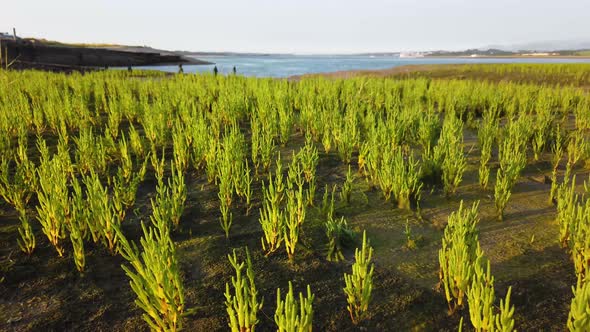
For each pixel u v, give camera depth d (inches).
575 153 220.4
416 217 164.4
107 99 452.4
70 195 174.1
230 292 114.1
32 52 1497.3
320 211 164.9
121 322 101.1
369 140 234.5
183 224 154.7
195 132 223.1
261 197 182.9
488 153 213.6
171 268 94.4
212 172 196.4
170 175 207.6
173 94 412.8
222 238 144.9
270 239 133.6
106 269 122.7
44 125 303.9
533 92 493.7
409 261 131.5
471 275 106.8
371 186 195.9
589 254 115.0
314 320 102.9
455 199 182.7
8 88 400.2
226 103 340.5
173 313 91.7
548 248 137.9
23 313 102.9
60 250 127.0
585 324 80.5
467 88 496.7
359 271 98.3
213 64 2837.1
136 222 154.6
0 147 207.3
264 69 2015.3
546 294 112.5
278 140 287.3
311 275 123.3
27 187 165.3
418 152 260.8
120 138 284.7
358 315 101.9
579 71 924.6
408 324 101.9
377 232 152.1
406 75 1076.5
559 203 143.8
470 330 99.2
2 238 137.4
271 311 106.7
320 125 283.3
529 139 271.6
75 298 109.3
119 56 2174.0
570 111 429.7
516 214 166.6
